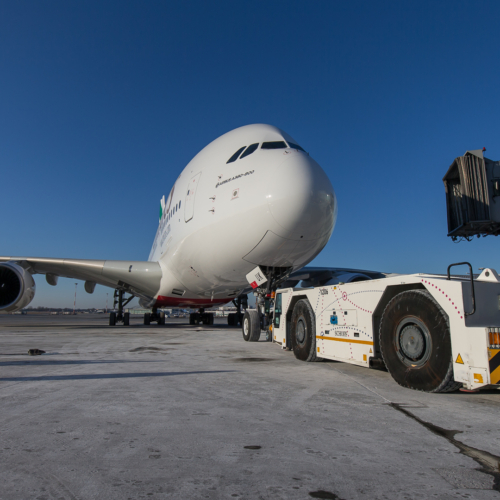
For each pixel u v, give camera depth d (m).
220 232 10.41
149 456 2.35
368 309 5.15
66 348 8.46
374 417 3.23
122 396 3.92
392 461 2.30
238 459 2.31
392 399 3.89
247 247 9.86
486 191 6.26
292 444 2.58
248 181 9.78
